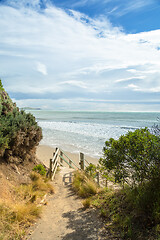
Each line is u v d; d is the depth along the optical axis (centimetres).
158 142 413
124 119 6103
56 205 552
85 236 360
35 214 459
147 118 6506
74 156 1551
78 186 695
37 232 389
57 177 898
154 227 327
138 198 401
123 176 469
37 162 919
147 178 429
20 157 782
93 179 762
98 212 461
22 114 912
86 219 433
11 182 600
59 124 4394
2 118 740
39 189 654
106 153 508
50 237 369
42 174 805
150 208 369
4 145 628
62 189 724
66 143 2073
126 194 477
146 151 416
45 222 436
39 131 927
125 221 369
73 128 3512
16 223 399
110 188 625
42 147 1880
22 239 360
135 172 453
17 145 709
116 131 2959
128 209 421
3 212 407
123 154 460
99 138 2359
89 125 4084
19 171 708
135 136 452
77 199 598
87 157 1509
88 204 512
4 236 350
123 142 463
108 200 513
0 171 604
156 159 404
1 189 506
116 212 430
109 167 498
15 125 740
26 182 659
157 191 390
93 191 625
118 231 356
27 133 817
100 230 375
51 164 855
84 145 1961
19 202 505
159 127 444
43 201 571
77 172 838
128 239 323
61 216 467
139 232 329
